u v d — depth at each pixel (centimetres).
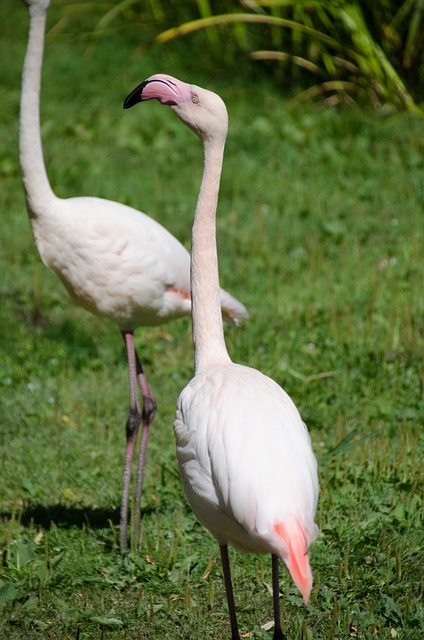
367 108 1886
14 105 2075
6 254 1456
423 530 795
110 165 1752
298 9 1880
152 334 1259
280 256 1431
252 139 1830
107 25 2494
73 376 1165
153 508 891
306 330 1229
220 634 700
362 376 1117
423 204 1559
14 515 845
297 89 2022
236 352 1179
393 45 1842
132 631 700
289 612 719
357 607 699
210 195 691
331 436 999
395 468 894
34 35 865
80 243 855
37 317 1290
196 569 774
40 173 857
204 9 1900
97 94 2119
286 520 544
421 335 1193
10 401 1099
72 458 986
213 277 693
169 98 689
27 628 702
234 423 588
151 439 1023
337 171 1695
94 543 820
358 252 1409
